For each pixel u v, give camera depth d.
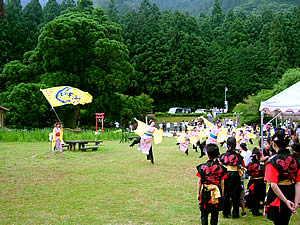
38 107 30.86
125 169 10.47
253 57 59.88
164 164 11.66
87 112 38.97
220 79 60.66
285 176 3.96
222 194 4.62
